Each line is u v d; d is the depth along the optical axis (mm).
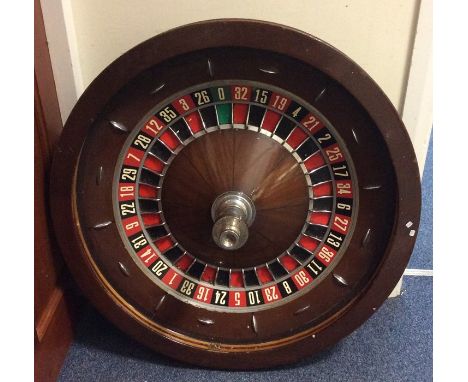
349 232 824
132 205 841
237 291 886
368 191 794
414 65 873
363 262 832
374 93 705
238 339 900
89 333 1009
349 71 697
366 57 885
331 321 865
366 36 867
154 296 890
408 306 1099
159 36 698
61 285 930
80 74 916
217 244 776
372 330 1029
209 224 823
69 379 906
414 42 856
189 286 889
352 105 741
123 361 948
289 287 875
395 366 944
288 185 802
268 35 689
